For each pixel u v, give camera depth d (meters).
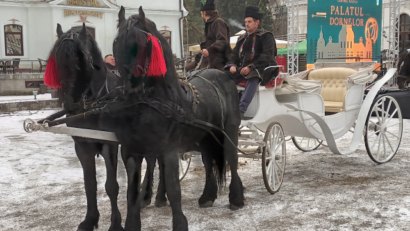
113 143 3.94
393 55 15.80
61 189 5.61
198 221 4.39
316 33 13.76
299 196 5.17
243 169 6.68
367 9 14.80
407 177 5.96
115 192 4.02
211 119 4.35
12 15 23.23
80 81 3.67
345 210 4.61
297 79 5.91
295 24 26.28
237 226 4.23
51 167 6.84
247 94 5.05
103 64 3.90
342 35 14.28
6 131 10.77
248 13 5.28
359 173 6.25
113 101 3.62
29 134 10.32
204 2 5.71
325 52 14.02
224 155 4.71
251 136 5.25
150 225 4.34
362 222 4.25
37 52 23.75
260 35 5.24
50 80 3.60
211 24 5.65
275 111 5.42
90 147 3.96
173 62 3.77
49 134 10.35
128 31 3.35
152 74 3.44
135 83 3.46
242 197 4.80
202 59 5.71
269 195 5.26
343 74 7.20
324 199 5.02
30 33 23.64
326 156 7.54
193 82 4.46
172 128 3.71
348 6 14.27
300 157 7.51
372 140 8.88
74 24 23.73
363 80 6.81
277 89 5.67
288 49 14.21
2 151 8.16
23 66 23.77
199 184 5.82
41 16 23.53
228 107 4.70
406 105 9.55
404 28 27.12
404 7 26.80
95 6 23.95
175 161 3.79
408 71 8.95
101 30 24.34
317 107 6.13
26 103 15.73
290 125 6.05
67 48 3.52
